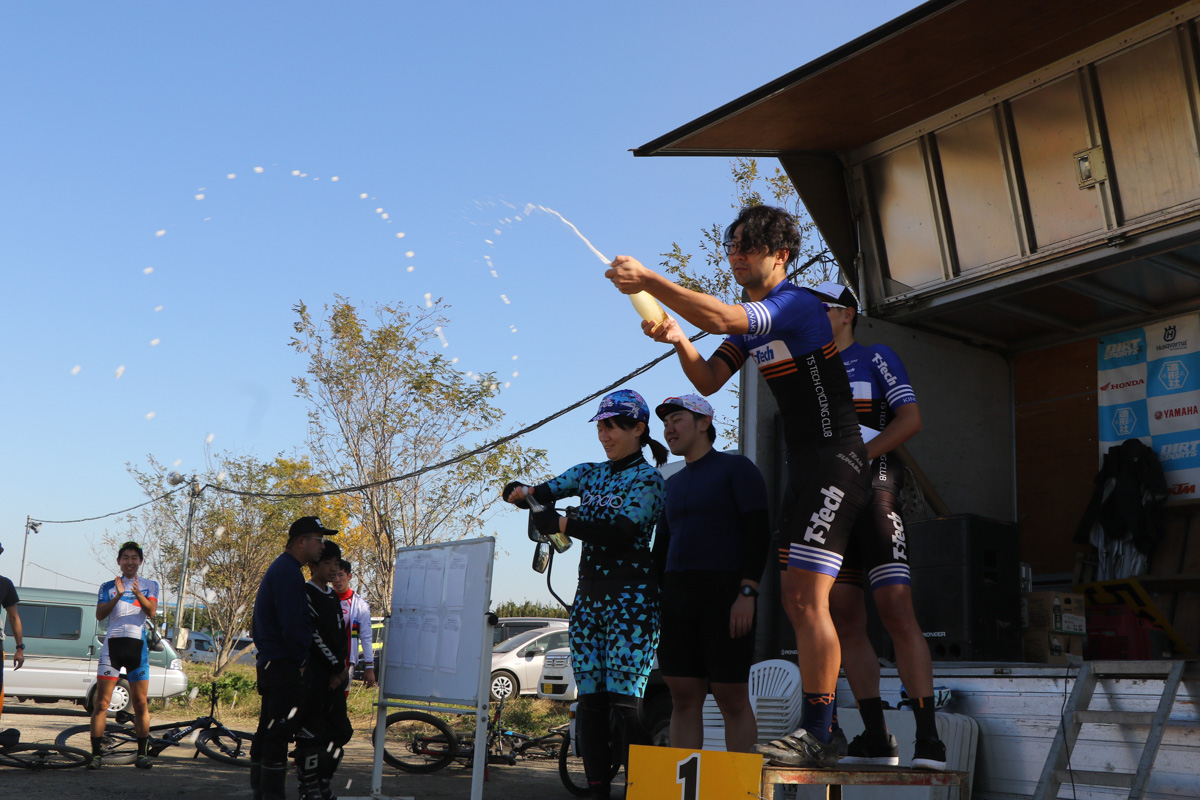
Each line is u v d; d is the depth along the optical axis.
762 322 2.62
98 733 7.61
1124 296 6.64
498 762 8.48
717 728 5.49
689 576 4.01
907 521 5.67
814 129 6.36
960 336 7.28
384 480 14.59
